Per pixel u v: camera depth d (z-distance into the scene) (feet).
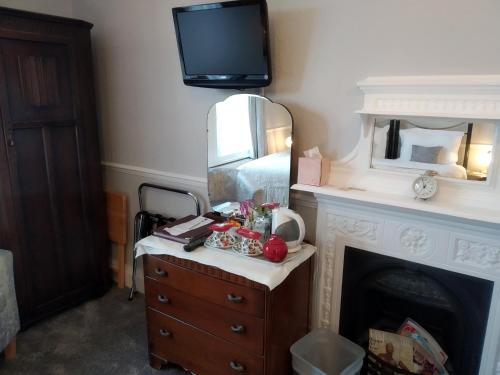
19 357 7.18
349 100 5.86
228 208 7.23
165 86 7.94
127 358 7.21
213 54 6.49
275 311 5.52
